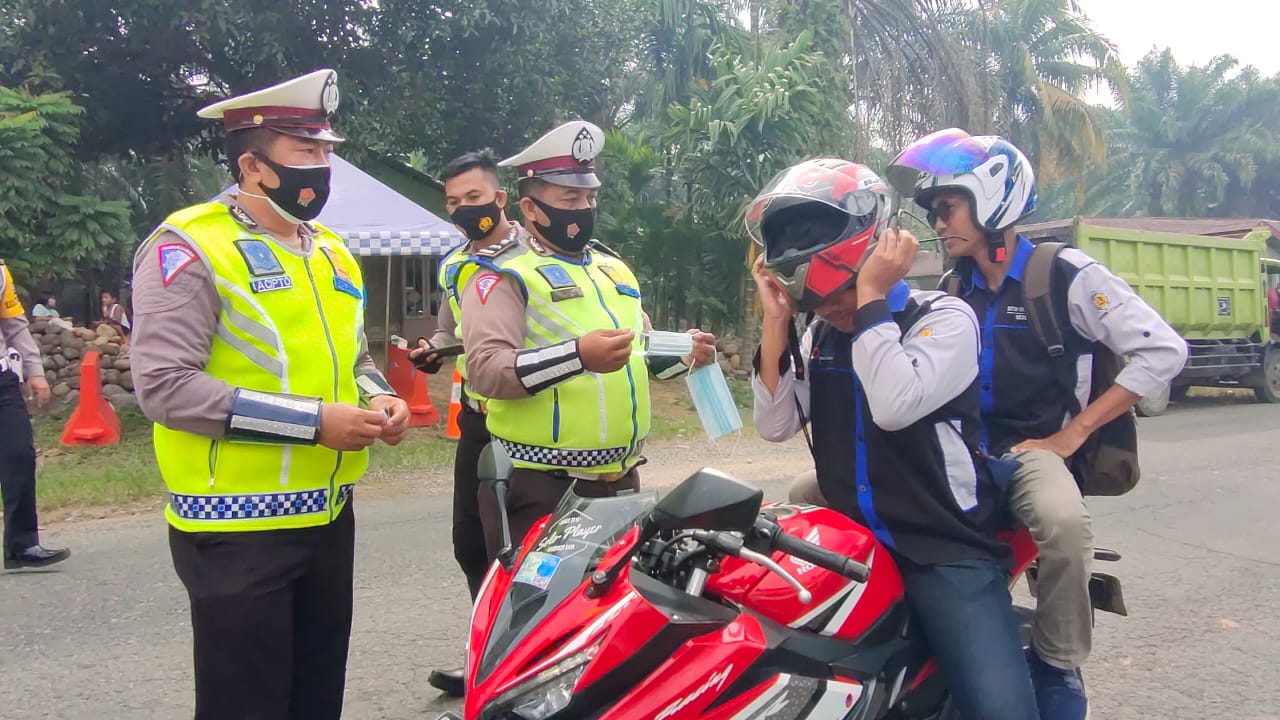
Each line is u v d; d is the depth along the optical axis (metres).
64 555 5.62
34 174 10.73
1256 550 6.02
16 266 10.78
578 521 2.28
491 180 3.96
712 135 13.19
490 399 3.21
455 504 3.87
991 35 21.36
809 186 2.33
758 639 2.01
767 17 17.22
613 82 15.38
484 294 3.10
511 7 13.20
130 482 7.46
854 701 2.17
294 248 2.57
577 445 3.12
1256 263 14.91
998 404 2.90
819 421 2.62
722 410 2.93
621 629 1.86
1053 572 2.55
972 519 2.46
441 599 5.02
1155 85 37.81
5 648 4.34
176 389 2.29
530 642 1.92
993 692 2.26
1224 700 3.92
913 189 3.02
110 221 11.52
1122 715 3.79
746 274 14.12
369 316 13.99
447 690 3.91
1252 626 4.72
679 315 14.84
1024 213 2.89
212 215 2.47
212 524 2.42
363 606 4.91
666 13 16.25
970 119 17.28
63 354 10.42
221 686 2.46
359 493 7.50
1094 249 12.55
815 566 2.21
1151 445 10.11
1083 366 2.93
